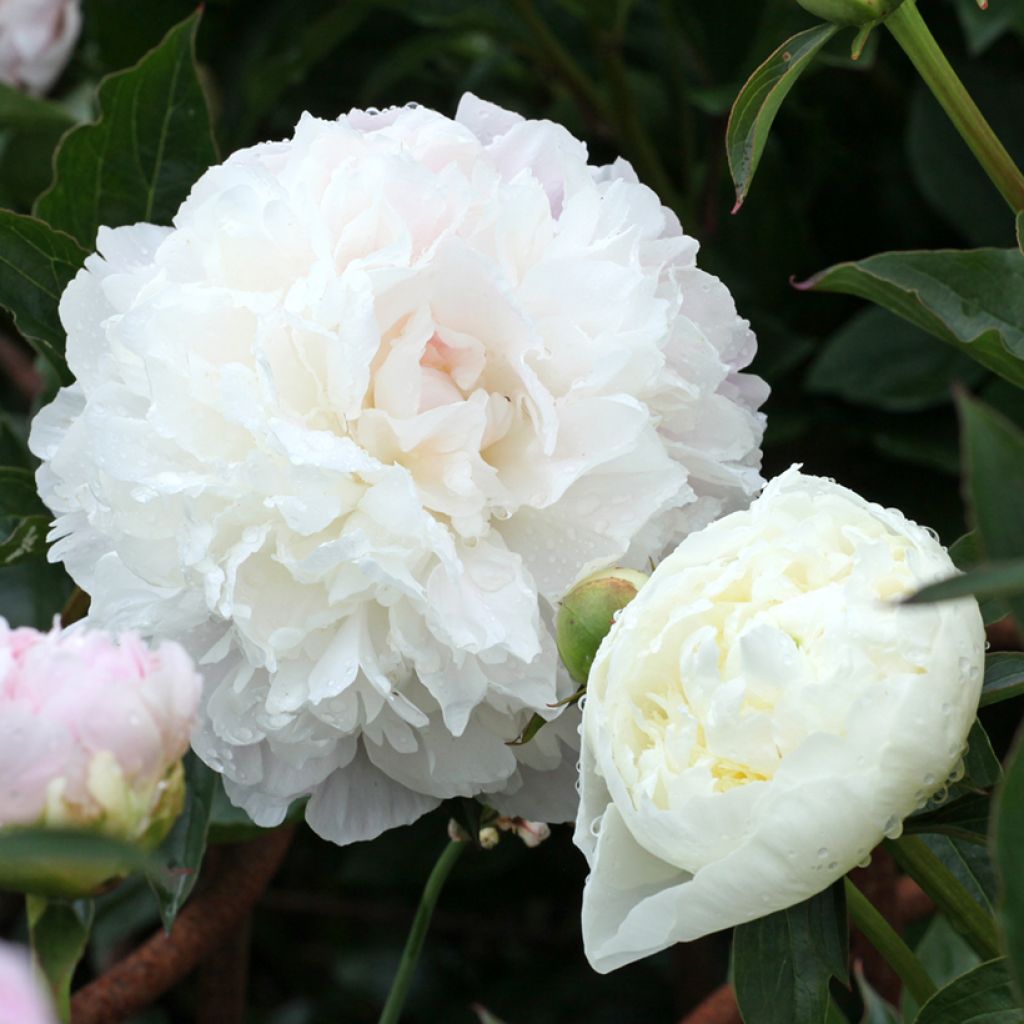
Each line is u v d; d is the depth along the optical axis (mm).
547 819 705
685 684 610
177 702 590
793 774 592
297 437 656
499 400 681
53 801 579
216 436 667
